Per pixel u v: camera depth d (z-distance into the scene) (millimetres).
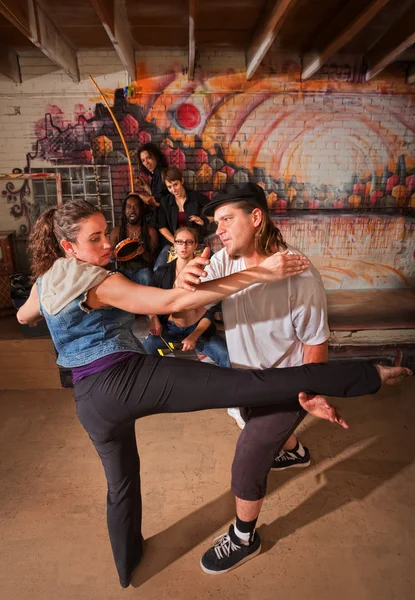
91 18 3225
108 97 4098
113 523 1645
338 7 3016
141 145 4234
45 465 2514
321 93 4152
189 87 4098
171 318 1989
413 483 2346
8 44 3729
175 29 3482
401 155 4383
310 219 4508
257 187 1526
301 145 4305
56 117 4137
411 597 1703
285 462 2438
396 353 3508
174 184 3771
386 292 4566
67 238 1390
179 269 3004
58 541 1994
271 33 2977
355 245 4617
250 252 1575
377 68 3811
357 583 1766
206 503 2213
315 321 1585
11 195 4309
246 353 1710
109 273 1386
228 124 4219
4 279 3881
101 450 1538
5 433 2820
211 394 1380
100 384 1394
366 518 2105
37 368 3307
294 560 1877
